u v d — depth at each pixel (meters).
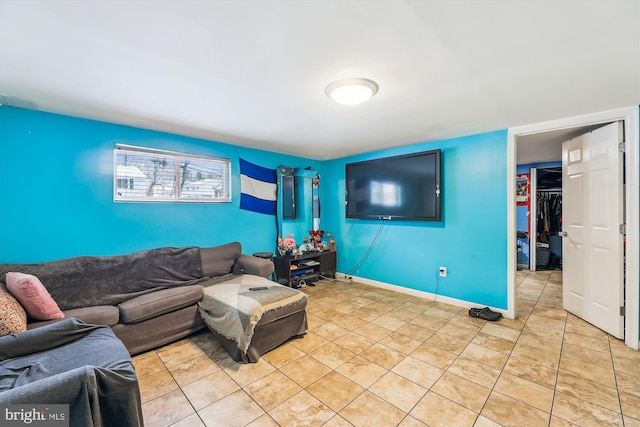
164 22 1.24
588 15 1.20
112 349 1.59
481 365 2.08
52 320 1.88
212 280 3.01
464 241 3.30
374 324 2.82
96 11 1.16
